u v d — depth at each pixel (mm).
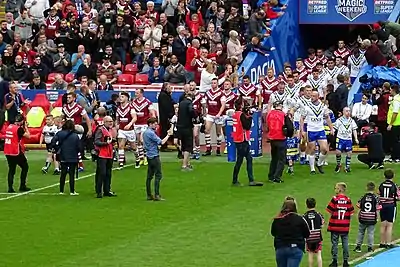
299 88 54031
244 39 67375
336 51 67875
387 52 62906
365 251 35500
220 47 65500
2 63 67125
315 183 47844
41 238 37281
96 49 68000
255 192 45812
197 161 55250
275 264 33250
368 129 53312
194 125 55594
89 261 33719
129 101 53469
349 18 70312
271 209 42062
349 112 50719
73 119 52406
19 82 65812
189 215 41094
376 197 35156
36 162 56219
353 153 56969
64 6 70625
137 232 38125
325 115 50594
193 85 56719
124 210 42281
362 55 65375
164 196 45188
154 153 44188
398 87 54125
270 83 59062
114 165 54344
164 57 65375
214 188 46875
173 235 37562
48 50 67562
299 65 63781
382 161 52000
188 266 33031
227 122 54938
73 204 43875
